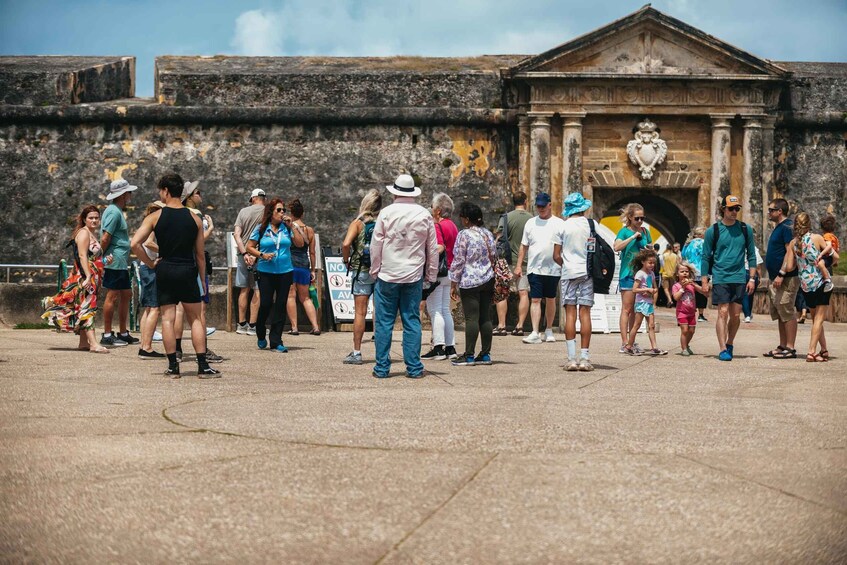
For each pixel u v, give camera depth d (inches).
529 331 769.6
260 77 1305.4
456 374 488.1
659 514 230.7
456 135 1312.7
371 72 1314.0
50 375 464.8
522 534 215.9
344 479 259.4
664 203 1358.3
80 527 220.2
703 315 998.4
